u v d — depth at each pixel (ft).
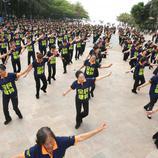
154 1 155.22
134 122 20.70
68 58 38.27
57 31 72.95
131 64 38.91
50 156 7.57
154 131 19.25
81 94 17.06
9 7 144.66
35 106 23.08
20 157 7.80
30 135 17.94
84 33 61.46
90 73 23.41
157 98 20.27
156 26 160.45
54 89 28.09
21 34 55.21
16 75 17.75
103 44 44.65
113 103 24.80
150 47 42.75
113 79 33.88
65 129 18.94
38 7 159.22
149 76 37.06
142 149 16.70
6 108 18.57
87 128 19.20
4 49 39.34
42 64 23.43
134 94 27.91
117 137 18.07
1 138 17.40
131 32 101.24
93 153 15.93
